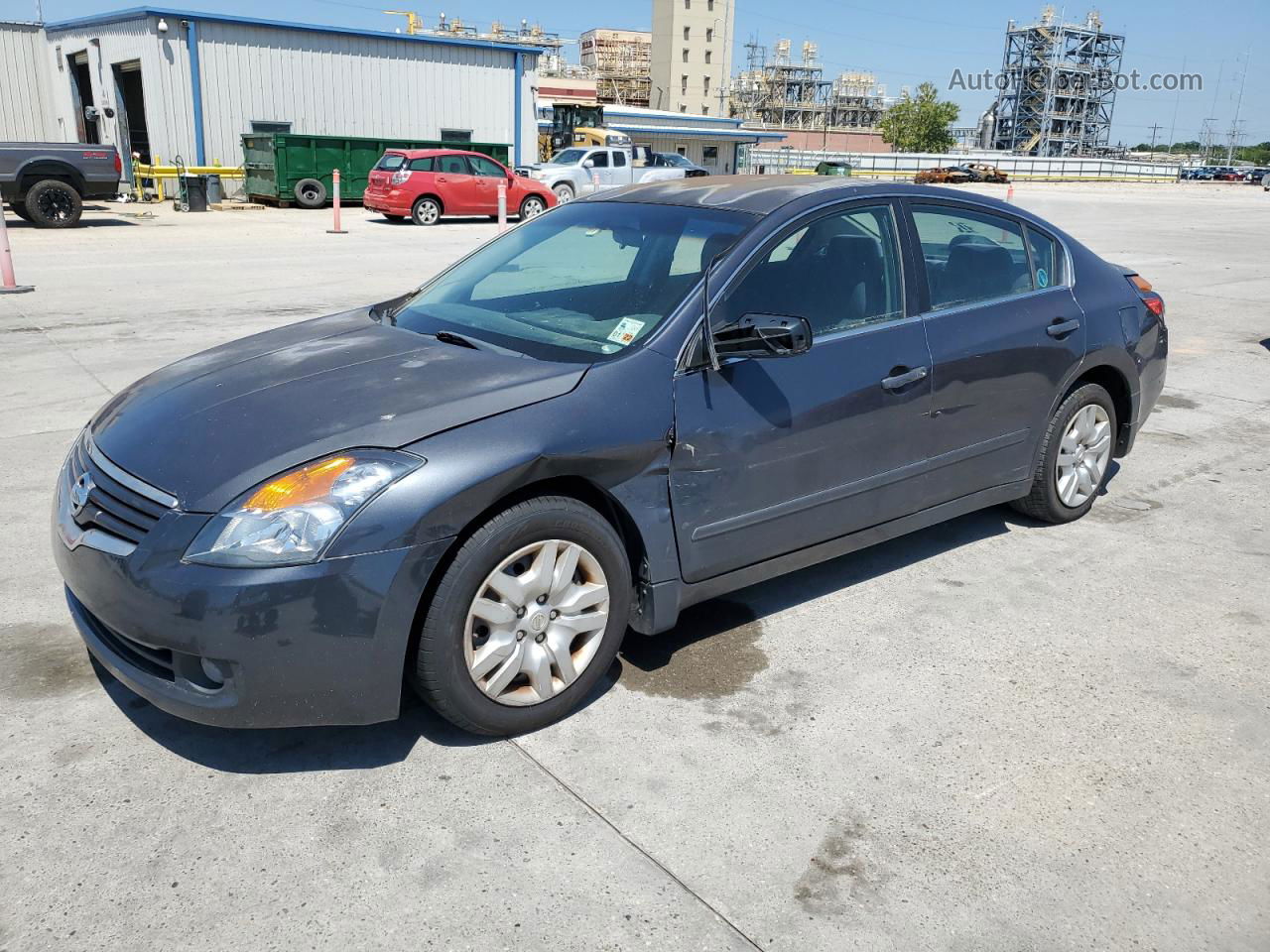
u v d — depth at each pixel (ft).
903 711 10.57
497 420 9.33
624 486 9.98
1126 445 16.48
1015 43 508.94
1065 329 14.38
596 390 9.96
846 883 8.04
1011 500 14.82
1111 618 12.83
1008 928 7.61
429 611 9.00
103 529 9.06
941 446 13.04
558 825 8.64
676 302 10.88
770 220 11.62
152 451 9.35
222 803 8.82
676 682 11.05
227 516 8.52
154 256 47.75
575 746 9.80
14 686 10.62
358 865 8.10
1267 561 14.74
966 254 13.56
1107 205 126.00
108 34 92.79
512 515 9.25
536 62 106.83
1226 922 7.70
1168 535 15.74
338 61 94.94
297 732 9.93
